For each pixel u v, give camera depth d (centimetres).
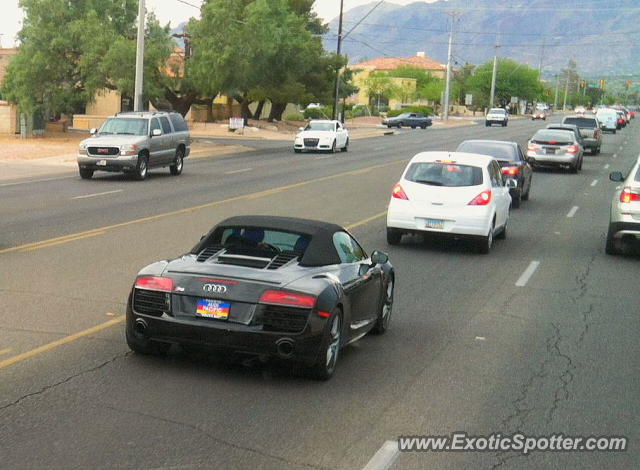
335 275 778
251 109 8181
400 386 756
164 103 5897
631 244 1739
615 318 1088
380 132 7262
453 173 1579
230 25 4653
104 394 685
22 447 567
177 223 1764
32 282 1135
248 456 572
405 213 1578
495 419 681
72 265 1268
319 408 680
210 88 4788
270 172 3159
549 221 2097
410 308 1096
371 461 577
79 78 4438
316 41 6838
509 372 822
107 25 4303
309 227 813
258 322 715
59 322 926
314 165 3566
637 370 847
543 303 1166
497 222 1661
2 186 2442
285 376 761
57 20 4331
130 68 4116
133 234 1595
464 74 16000
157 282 743
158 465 548
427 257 1511
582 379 808
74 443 578
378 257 864
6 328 891
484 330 994
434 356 869
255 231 804
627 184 1556
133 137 2723
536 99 16725
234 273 735
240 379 744
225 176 2944
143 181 2686
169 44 4369
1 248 1398
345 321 783
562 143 3456
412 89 13400
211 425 627
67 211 1905
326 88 6919
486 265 1456
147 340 759
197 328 719
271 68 5391
